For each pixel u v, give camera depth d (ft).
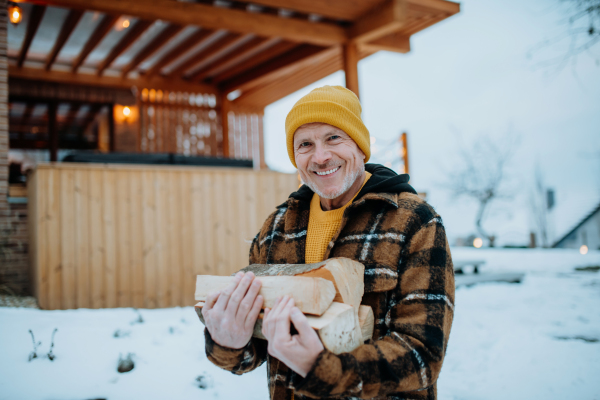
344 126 3.17
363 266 2.95
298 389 2.40
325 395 2.37
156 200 15.20
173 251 15.28
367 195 3.18
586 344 11.19
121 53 24.97
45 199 13.76
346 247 3.18
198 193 15.76
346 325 2.53
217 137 33.78
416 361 2.50
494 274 23.47
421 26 23.17
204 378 7.98
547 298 17.39
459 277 22.58
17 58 26.30
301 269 2.79
